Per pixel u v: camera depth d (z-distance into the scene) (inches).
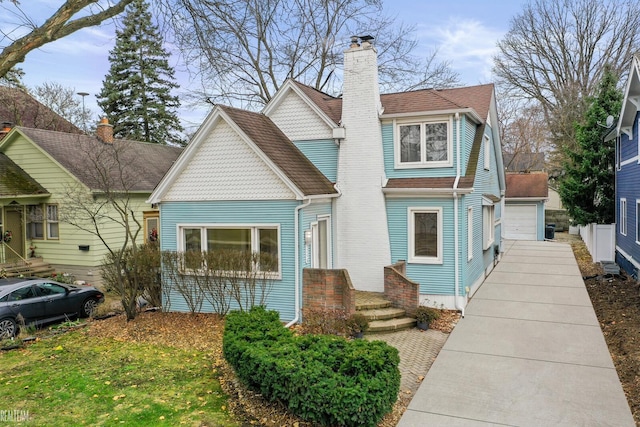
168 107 1477.6
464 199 518.3
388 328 439.5
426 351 385.7
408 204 536.1
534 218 1202.6
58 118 1315.2
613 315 465.1
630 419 262.8
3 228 766.5
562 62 1409.9
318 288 460.1
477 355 370.3
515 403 285.6
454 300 518.0
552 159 1560.0
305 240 477.1
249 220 486.3
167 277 512.4
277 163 471.5
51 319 539.2
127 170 847.7
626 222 689.0
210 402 290.5
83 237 753.0
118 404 291.6
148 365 362.6
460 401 289.9
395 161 546.3
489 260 722.2
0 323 486.0
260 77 902.4
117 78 1443.2
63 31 292.7
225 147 493.4
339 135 545.0
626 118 637.3
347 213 548.7
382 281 535.8
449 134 525.7
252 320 346.3
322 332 416.8
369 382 245.4
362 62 543.2
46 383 331.9
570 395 294.8
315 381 249.1
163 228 525.0
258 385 287.4
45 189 780.0
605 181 840.9
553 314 483.2
